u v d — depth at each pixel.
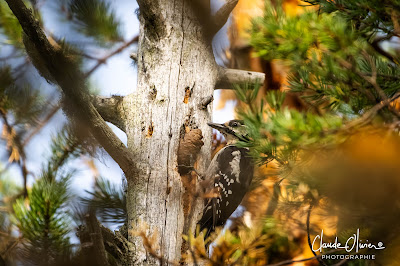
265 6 7.64
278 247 7.79
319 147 7.54
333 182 7.56
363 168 7.55
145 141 7.80
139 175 7.78
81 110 7.68
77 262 7.71
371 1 7.56
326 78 7.59
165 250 7.76
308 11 7.62
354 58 7.59
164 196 7.78
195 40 7.84
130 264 7.75
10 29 7.95
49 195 7.73
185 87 7.83
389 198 7.55
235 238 7.67
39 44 7.61
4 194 7.85
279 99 7.57
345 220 7.62
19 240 7.72
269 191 7.95
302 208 7.76
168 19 7.84
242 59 7.99
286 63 7.62
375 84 7.56
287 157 7.56
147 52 7.84
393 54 7.66
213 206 7.93
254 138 7.55
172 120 7.81
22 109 7.91
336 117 7.56
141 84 7.84
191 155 7.80
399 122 7.55
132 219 7.78
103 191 7.92
